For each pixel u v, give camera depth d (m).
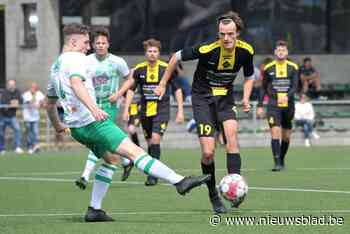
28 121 53.09
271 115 36.66
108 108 28.42
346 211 22.78
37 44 62.34
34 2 62.47
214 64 22.06
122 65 28.45
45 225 20.69
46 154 49.44
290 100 36.62
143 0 64.69
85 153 49.97
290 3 65.62
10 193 28.70
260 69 57.00
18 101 53.59
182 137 54.22
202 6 65.25
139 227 20.12
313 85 59.78
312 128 53.66
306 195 26.88
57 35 62.31
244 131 53.62
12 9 63.38
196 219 21.53
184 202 25.48
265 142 53.44
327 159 42.56
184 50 22.17
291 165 39.19
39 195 28.05
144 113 32.12
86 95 20.00
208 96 22.41
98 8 63.75
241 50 22.19
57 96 21.23
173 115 54.62
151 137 32.16
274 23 65.38
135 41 64.62
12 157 47.03
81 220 21.67
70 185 31.50
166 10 65.00
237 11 64.69
